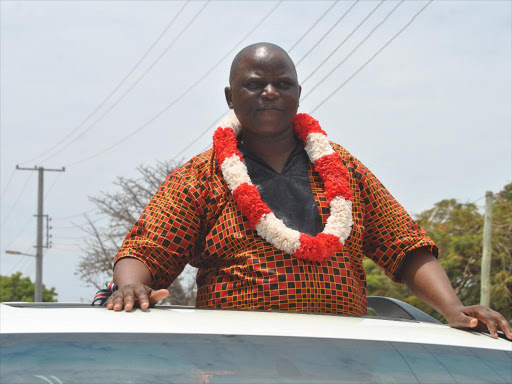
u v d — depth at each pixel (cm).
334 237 262
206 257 275
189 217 275
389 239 290
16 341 174
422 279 279
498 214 2200
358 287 274
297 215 277
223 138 286
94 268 2267
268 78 283
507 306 1986
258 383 169
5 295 4653
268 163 290
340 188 275
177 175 284
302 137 293
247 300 259
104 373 166
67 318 188
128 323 186
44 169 3091
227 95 311
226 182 274
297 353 180
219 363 173
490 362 192
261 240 264
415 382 178
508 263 2064
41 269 3102
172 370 170
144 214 280
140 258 269
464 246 2089
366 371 178
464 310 242
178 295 2045
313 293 259
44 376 164
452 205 2273
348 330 196
